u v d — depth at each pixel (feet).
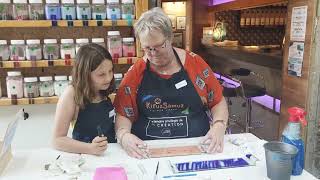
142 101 5.37
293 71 9.81
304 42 9.18
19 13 6.91
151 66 5.38
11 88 7.07
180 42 27.35
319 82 8.96
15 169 4.16
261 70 16.05
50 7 6.92
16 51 7.04
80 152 4.66
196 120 5.50
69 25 6.99
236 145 4.94
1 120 7.80
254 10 23.98
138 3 7.23
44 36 7.83
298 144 3.95
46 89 7.27
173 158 4.48
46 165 4.25
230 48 18.83
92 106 5.21
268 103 17.02
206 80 5.54
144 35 4.75
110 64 4.95
